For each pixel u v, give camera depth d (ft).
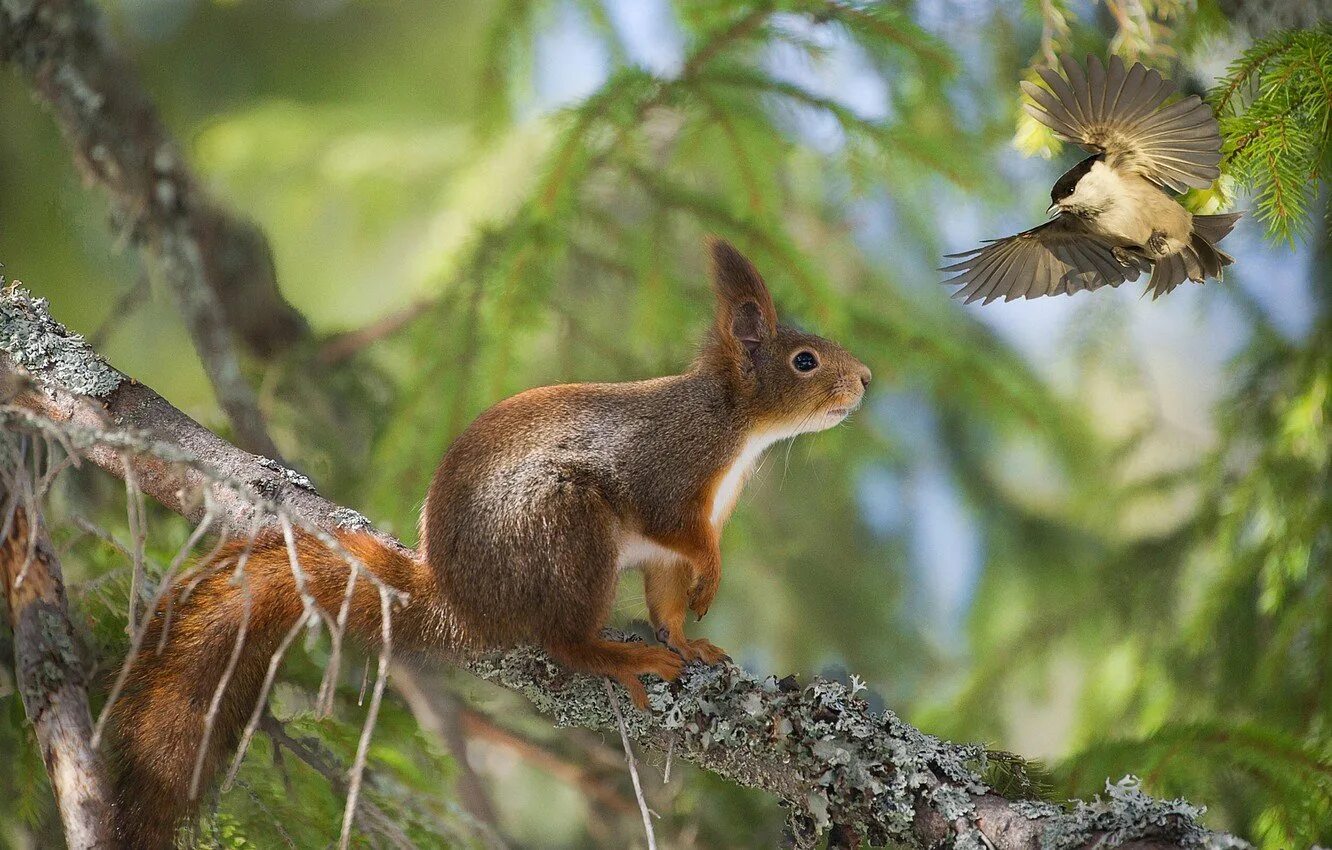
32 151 41.70
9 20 36.70
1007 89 39.50
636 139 35.68
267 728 27.50
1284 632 34.17
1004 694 39.04
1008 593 44.29
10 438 24.39
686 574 28.37
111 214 37.55
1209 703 36.27
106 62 37.27
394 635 25.52
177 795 23.84
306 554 25.17
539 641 25.17
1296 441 35.50
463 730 35.96
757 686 24.03
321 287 48.83
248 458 26.37
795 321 36.99
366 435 40.88
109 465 26.11
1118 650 38.27
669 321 37.17
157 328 44.01
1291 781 26.71
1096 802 20.94
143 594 25.49
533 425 26.66
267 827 27.58
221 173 47.60
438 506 25.71
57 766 23.15
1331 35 27.20
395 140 48.60
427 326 36.65
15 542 24.02
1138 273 21.97
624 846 35.73
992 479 45.52
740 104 35.60
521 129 40.09
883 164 37.42
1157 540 39.29
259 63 51.08
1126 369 43.39
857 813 22.61
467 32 51.75
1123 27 28.86
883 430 44.09
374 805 27.81
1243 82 27.07
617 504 26.89
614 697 24.63
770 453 42.91
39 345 26.27
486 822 34.12
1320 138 26.78
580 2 39.81
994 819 21.58
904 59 35.04
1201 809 20.35
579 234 37.55
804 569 44.37
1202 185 20.24
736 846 35.01
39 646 23.72
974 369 39.83
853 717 23.26
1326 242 36.91
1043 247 22.16
